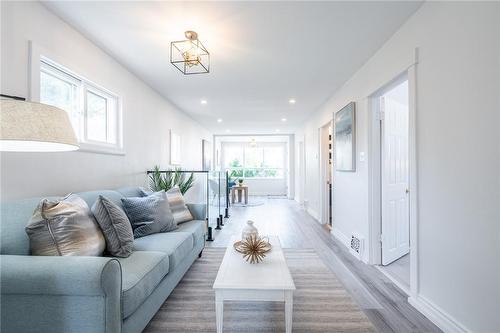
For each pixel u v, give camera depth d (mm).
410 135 2068
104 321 1171
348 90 3543
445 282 1721
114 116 3006
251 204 7715
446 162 1708
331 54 2756
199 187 4137
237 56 2809
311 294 2188
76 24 2201
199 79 3539
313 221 5246
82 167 2402
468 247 1538
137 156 3469
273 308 1972
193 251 2621
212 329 1716
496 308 1374
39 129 1187
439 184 1772
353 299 2109
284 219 5441
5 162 1670
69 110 2381
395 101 3080
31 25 1849
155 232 2365
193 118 6340
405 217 3172
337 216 3990
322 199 5078
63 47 2145
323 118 4879
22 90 1783
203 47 2592
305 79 3525
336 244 3631
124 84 3121
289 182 9094
